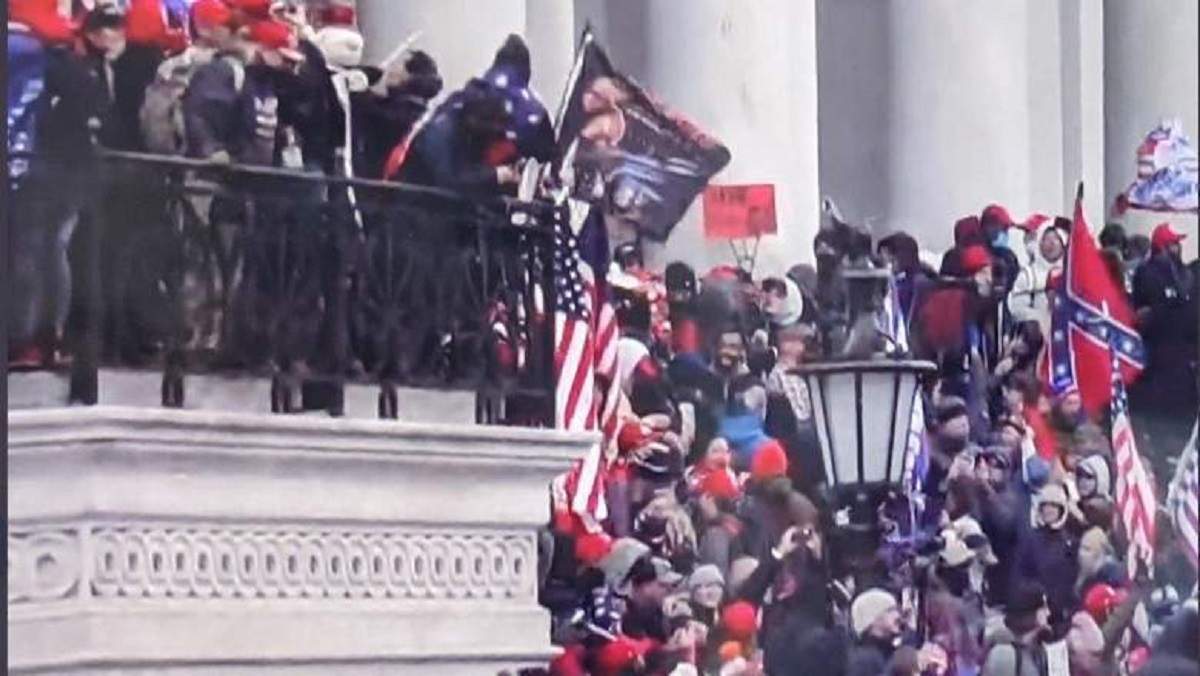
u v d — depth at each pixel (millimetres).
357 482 15297
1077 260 18266
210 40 15195
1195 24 18641
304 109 15445
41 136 14742
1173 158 18531
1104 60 18531
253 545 14938
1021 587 17875
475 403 15875
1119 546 18234
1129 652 18281
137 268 14852
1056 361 18125
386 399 15500
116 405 14688
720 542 16766
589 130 16562
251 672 14883
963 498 17641
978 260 17922
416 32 15891
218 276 15055
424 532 15547
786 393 16984
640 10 16844
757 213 17078
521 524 16031
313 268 15344
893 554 17250
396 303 15586
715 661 16734
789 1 17406
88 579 14500
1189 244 18500
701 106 16938
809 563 17000
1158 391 18375
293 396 15195
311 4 15641
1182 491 18391
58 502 14523
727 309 16906
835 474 16953
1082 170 18406
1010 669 17812
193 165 15055
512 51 16172
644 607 16500
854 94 17766
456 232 15875
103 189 14828
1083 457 18141
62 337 14648
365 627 15273
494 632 15828
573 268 16359
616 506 16500
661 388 16672
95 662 14469
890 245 17625
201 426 14781
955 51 18016
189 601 14727
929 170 17938
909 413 16969
